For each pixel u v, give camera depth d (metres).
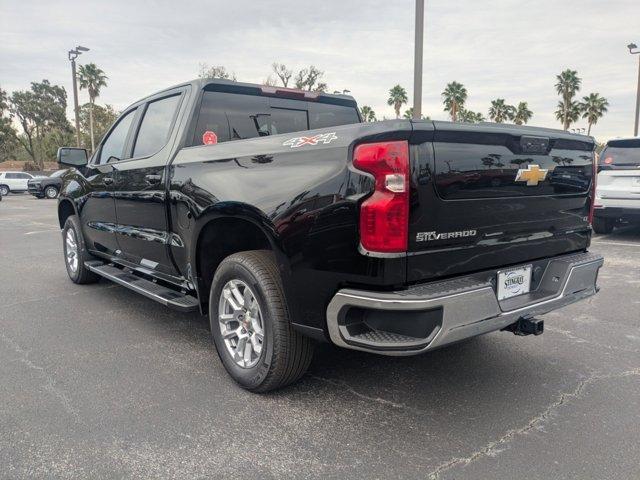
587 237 3.59
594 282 3.43
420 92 11.03
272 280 2.98
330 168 2.57
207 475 2.40
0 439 2.70
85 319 4.81
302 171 2.71
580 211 3.46
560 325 4.55
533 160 2.97
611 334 4.31
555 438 2.70
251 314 3.18
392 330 2.51
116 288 6.05
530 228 3.06
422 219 2.46
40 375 3.51
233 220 3.29
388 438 2.71
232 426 2.83
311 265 2.66
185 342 4.18
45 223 14.17
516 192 2.89
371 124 2.46
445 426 2.83
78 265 5.95
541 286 3.24
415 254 2.47
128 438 2.71
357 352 3.91
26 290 5.95
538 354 3.87
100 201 5.06
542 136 2.98
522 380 3.42
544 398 3.16
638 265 6.99
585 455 2.54
